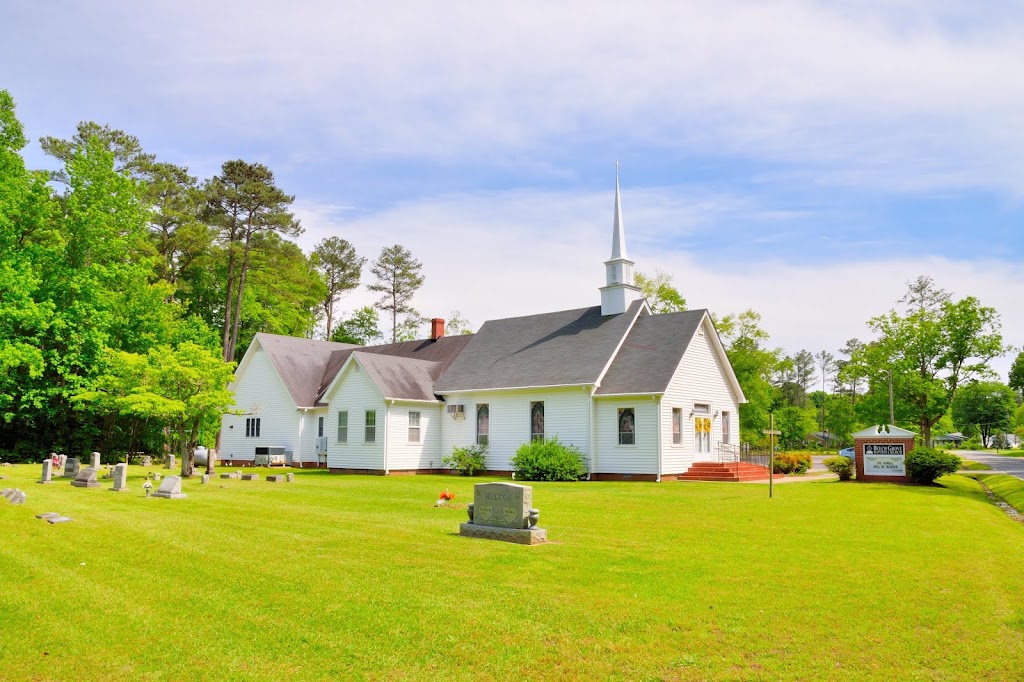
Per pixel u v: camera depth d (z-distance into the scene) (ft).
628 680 21.38
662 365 94.48
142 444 123.75
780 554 37.47
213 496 63.46
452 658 23.02
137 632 25.46
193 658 23.27
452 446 109.40
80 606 28.22
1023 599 29.37
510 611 27.04
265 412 125.59
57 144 150.30
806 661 22.54
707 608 27.35
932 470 87.76
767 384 168.35
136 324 119.96
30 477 78.59
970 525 50.49
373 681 21.58
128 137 158.10
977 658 22.86
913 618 26.45
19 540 40.24
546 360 104.73
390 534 42.55
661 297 169.68
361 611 27.20
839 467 95.30
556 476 91.04
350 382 109.19
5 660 23.13
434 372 117.29
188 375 83.76
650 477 90.99
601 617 26.32
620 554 37.01
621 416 94.79
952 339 125.70
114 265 118.01
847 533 44.86
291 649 23.88
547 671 22.04
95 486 69.26
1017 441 408.46
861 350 135.85
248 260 168.14
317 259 227.81
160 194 160.25
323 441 119.75
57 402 111.65
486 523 42.37
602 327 106.42
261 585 30.81
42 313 104.42
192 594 29.66
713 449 103.09
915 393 128.26
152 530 43.60
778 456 117.60
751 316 162.91
